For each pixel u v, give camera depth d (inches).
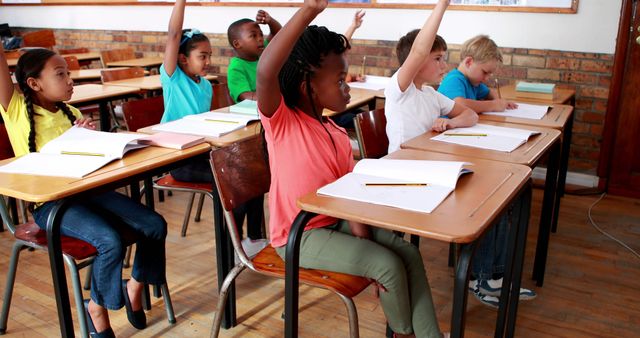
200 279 91.0
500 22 142.1
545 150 70.9
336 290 54.8
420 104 84.8
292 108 57.8
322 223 58.7
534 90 111.6
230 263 75.2
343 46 57.3
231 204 61.3
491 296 83.6
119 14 215.8
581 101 138.0
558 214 115.6
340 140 61.0
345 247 55.9
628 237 109.7
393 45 158.6
